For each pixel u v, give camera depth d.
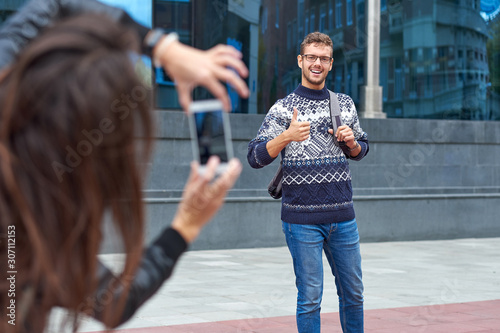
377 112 10.88
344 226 3.43
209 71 1.01
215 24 9.88
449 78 11.69
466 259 8.53
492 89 12.02
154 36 1.06
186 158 9.20
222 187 1.03
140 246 0.88
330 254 3.51
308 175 3.39
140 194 0.87
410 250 9.38
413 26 11.43
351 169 10.32
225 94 1.02
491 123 11.43
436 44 11.59
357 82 10.96
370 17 10.87
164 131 9.06
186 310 5.12
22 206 0.82
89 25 0.85
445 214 10.82
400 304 5.54
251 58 10.16
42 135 0.81
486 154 11.40
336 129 3.41
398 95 11.31
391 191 10.56
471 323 4.86
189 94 1.02
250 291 6.01
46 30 0.87
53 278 0.84
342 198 3.42
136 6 9.20
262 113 10.23
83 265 0.85
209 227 9.18
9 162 0.82
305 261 3.38
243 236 9.38
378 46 10.91
